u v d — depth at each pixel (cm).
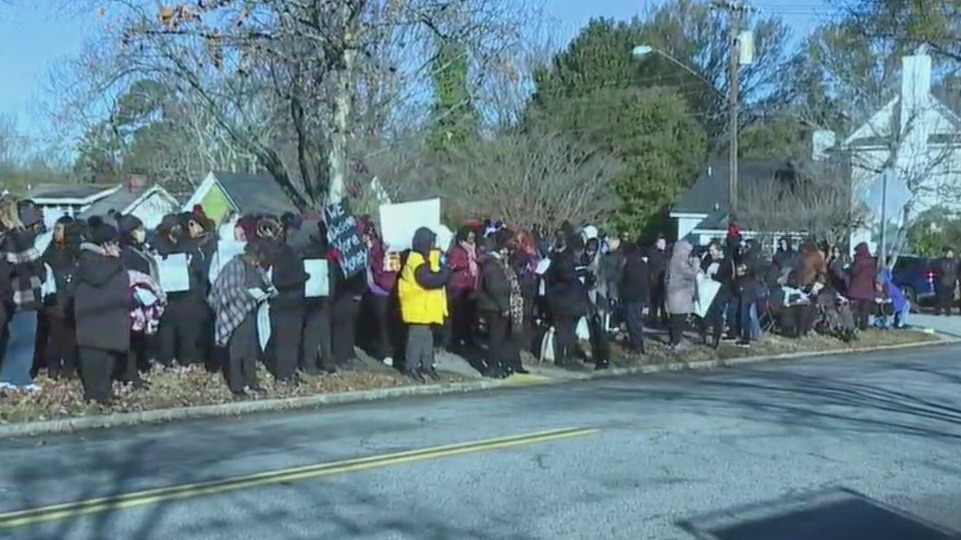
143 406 1195
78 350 1203
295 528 718
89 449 992
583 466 927
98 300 1163
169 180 3912
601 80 5416
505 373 1593
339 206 1484
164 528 712
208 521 731
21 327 1183
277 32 1491
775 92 6041
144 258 1287
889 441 1087
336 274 1480
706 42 6100
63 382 1241
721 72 6091
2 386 1178
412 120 2048
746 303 2073
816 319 2278
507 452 982
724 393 1447
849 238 3475
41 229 1329
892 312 2555
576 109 4872
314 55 1550
